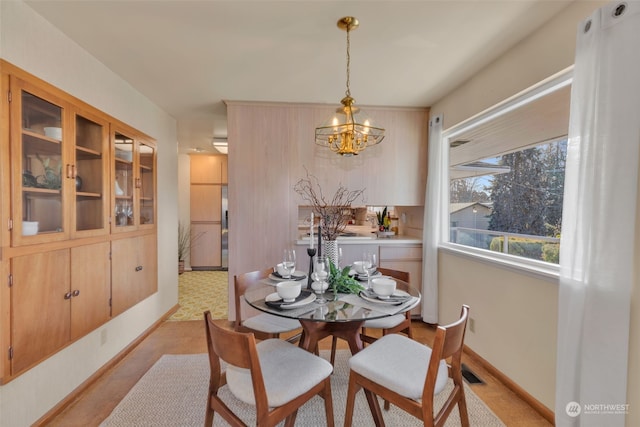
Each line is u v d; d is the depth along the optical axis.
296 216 3.14
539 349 1.81
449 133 2.92
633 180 1.23
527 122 2.01
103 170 2.19
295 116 3.12
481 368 2.29
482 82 2.35
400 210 3.88
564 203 1.51
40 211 1.67
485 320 2.30
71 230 1.86
